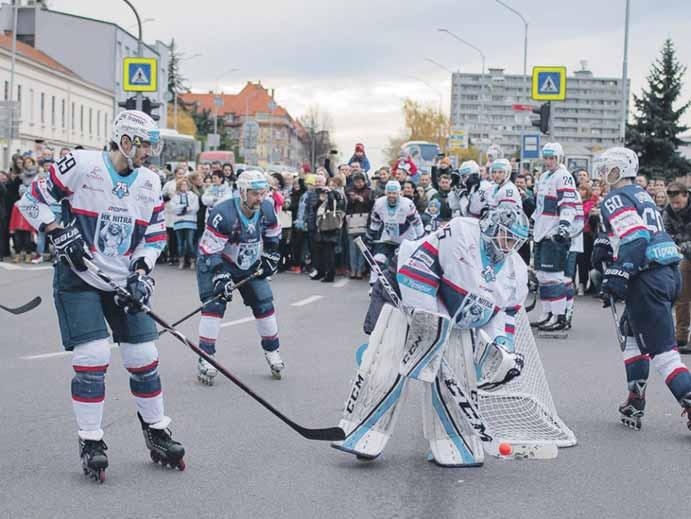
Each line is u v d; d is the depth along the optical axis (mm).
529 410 6609
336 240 17375
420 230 14172
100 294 5609
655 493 5426
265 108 145500
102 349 5516
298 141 160125
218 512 4977
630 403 7020
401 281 5680
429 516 4965
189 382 8406
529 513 5043
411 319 5664
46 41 73312
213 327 8305
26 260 19172
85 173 5484
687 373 6785
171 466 5742
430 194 17141
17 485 5387
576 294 16438
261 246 8602
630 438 6707
